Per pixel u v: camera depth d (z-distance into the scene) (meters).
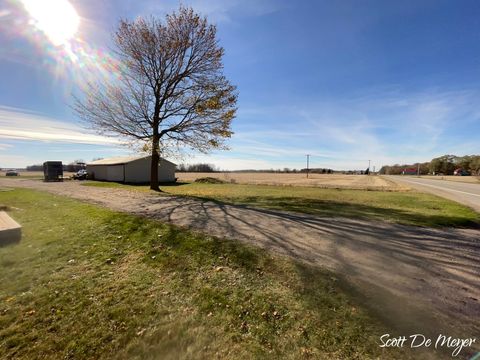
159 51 16.80
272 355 2.40
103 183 28.25
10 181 32.75
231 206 10.27
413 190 22.42
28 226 7.17
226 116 17.17
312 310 3.06
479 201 14.26
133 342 2.62
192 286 3.67
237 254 4.72
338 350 2.45
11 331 2.83
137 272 4.18
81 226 6.92
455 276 3.98
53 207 10.30
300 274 3.95
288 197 14.54
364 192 19.89
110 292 3.56
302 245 5.32
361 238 5.93
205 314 3.04
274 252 4.83
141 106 17.12
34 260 4.72
